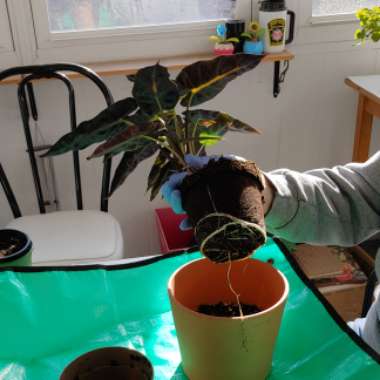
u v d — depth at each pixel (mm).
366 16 1509
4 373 783
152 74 633
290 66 1825
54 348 839
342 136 1977
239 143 1920
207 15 1757
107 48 1729
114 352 669
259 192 651
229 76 694
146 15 1727
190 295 771
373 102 1646
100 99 1764
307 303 834
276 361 780
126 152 735
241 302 787
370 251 1827
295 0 1727
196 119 733
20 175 1828
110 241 1456
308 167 2020
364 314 1244
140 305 896
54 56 1708
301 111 1908
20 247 935
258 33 1678
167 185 728
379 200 903
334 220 889
